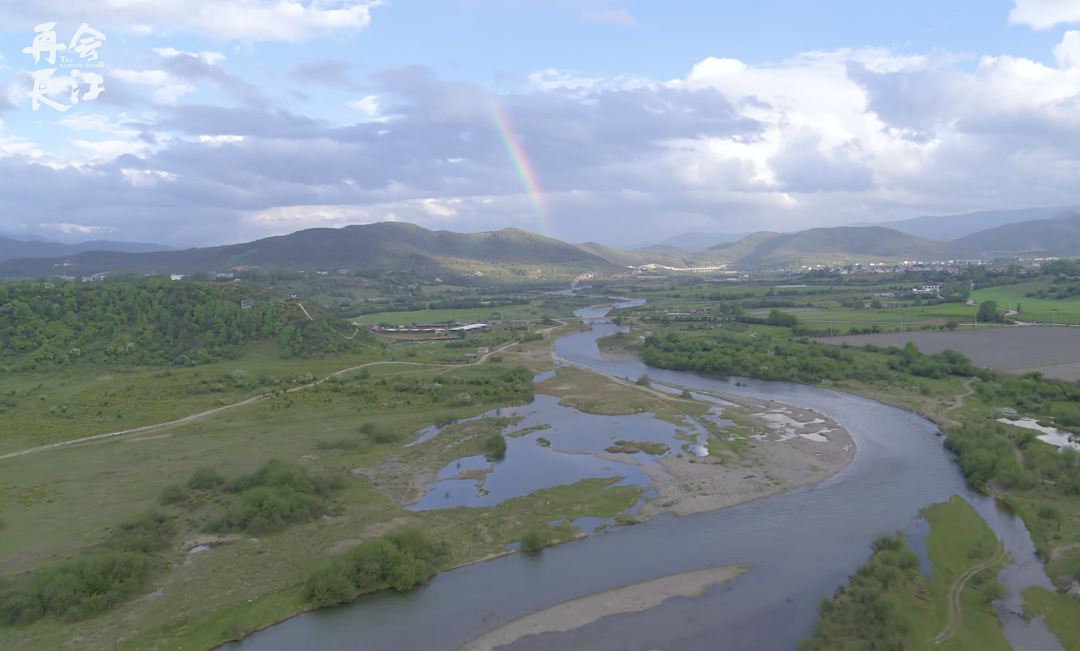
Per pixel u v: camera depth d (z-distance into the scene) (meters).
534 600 60.75
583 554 69.50
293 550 70.00
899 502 81.88
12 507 78.88
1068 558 65.44
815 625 54.84
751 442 107.81
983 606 57.34
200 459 98.56
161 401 133.62
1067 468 88.19
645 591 61.78
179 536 72.38
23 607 56.47
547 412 131.50
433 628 56.66
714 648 53.06
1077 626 54.66
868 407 133.75
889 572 60.56
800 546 70.44
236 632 55.50
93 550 67.38
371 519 77.44
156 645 53.94
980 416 119.75
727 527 75.38
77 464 95.44
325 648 53.97
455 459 100.50
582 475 92.81
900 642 51.53
